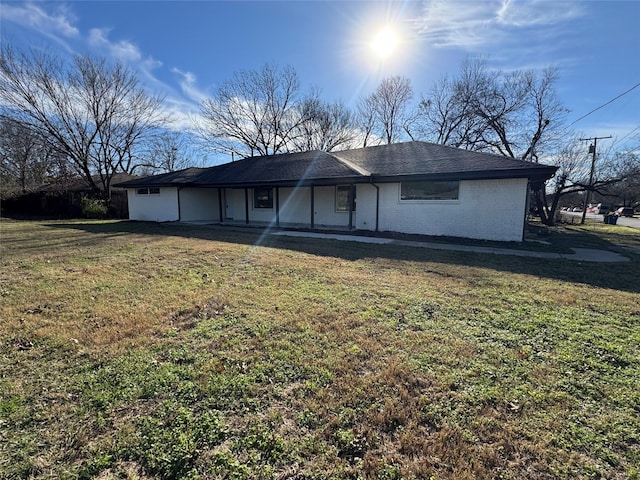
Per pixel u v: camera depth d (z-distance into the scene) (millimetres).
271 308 4078
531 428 2047
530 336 3348
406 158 12711
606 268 6660
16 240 9898
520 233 9914
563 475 1712
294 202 15359
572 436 1983
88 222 16625
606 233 15320
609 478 1704
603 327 3596
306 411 2189
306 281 5328
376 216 12148
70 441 1912
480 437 1970
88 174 22016
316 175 12617
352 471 1728
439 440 1937
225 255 7543
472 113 22875
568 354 2973
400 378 2570
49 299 4391
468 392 2396
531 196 23766
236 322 3646
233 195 17609
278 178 13508
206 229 13312
